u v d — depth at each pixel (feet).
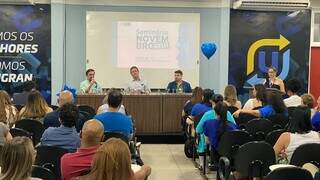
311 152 11.72
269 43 31.58
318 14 31.68
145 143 26.35
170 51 30.83
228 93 20.58
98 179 6.94
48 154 11.19
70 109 12.43
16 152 6.91
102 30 30.42
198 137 18.38
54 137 12.20
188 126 21.35
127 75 30.68
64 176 9.34
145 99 25.23
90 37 30.35
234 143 14.56
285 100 20.97
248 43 31.48
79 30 30.73
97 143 9.46
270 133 14.37
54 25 29.99
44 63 30.53
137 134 25.25
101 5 30.63
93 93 25.62
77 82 30.94
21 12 30.22
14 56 30.40
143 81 28.35
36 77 30.58
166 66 30.86
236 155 12.74
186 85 28.48
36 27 30.35
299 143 12.49
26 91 23.53
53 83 30.19
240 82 31.53
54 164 11.21
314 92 32.04
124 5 30.66
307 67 31.81
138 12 30.63
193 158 21.33
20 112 17.61
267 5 29.27
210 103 19.81
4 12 30.09
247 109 19.81
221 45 31.04
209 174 18.98
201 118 17.93
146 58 30.76
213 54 29.12
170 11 30.99
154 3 30.81
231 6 31.14
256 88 20.18
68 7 30.53
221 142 14.87
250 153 12.34
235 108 19.90
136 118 25.22
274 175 9.17
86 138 9.39
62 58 30.25
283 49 31.65
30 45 30.42
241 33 31.42
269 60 31.65
